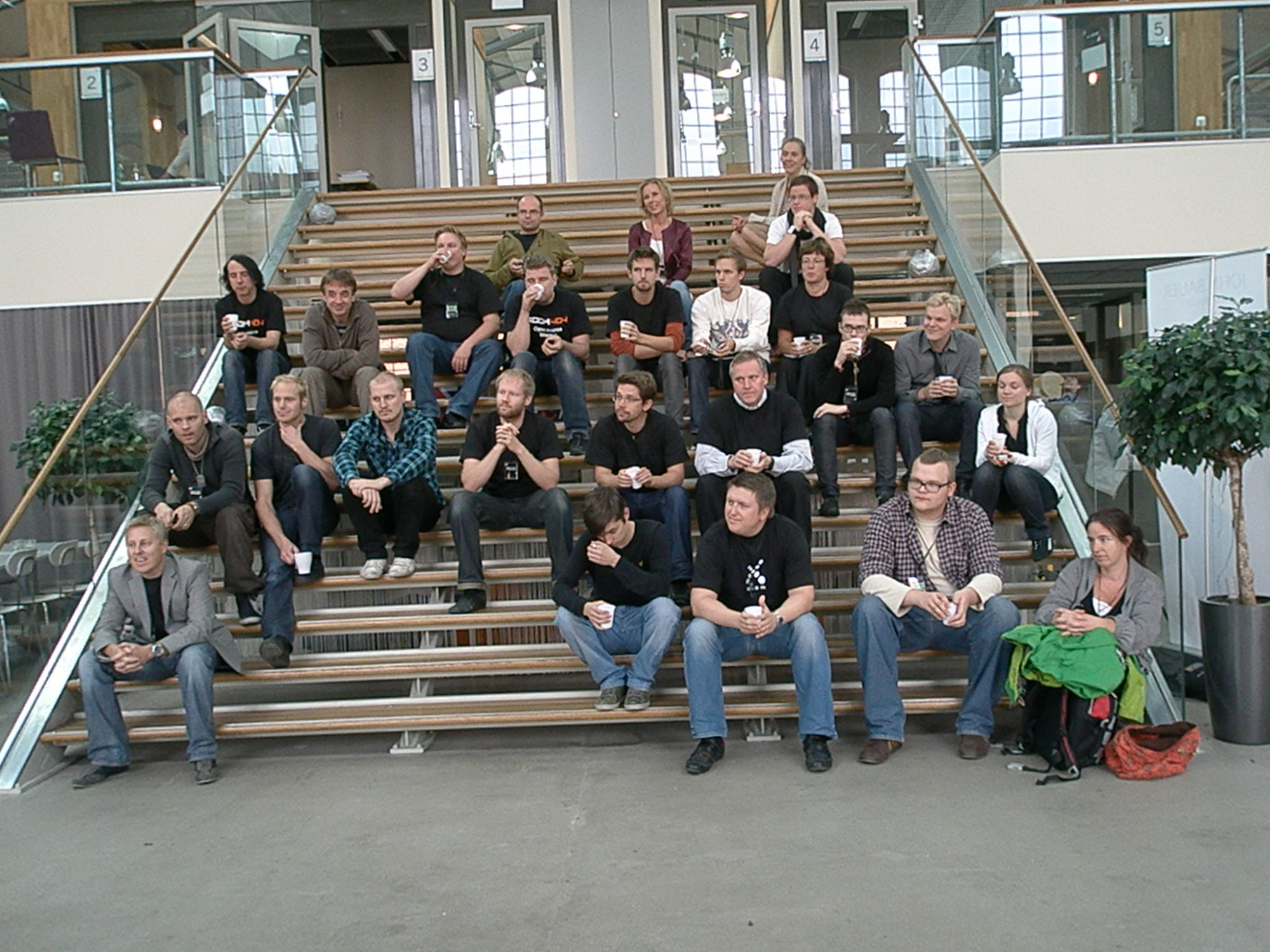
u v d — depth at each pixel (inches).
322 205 343.9
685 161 444.5
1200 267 209.8
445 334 240.4
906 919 111.3
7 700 173.5
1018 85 296.2
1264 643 167.8
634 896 119.0
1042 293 227.5
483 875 126.5
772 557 169.2
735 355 218.7
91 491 201.2
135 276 314.8
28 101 316.2
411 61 448.1
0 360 323.0
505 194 352.8
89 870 132.3
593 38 439.5
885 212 330.3
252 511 197.9
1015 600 191.0
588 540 176.1
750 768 163.3
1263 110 295.4
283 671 183.9
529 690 201.8
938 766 161.6
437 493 206.7
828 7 441.4
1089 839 131.3
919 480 167.3
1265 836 130.3
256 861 133.3
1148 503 181.3
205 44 433.4
